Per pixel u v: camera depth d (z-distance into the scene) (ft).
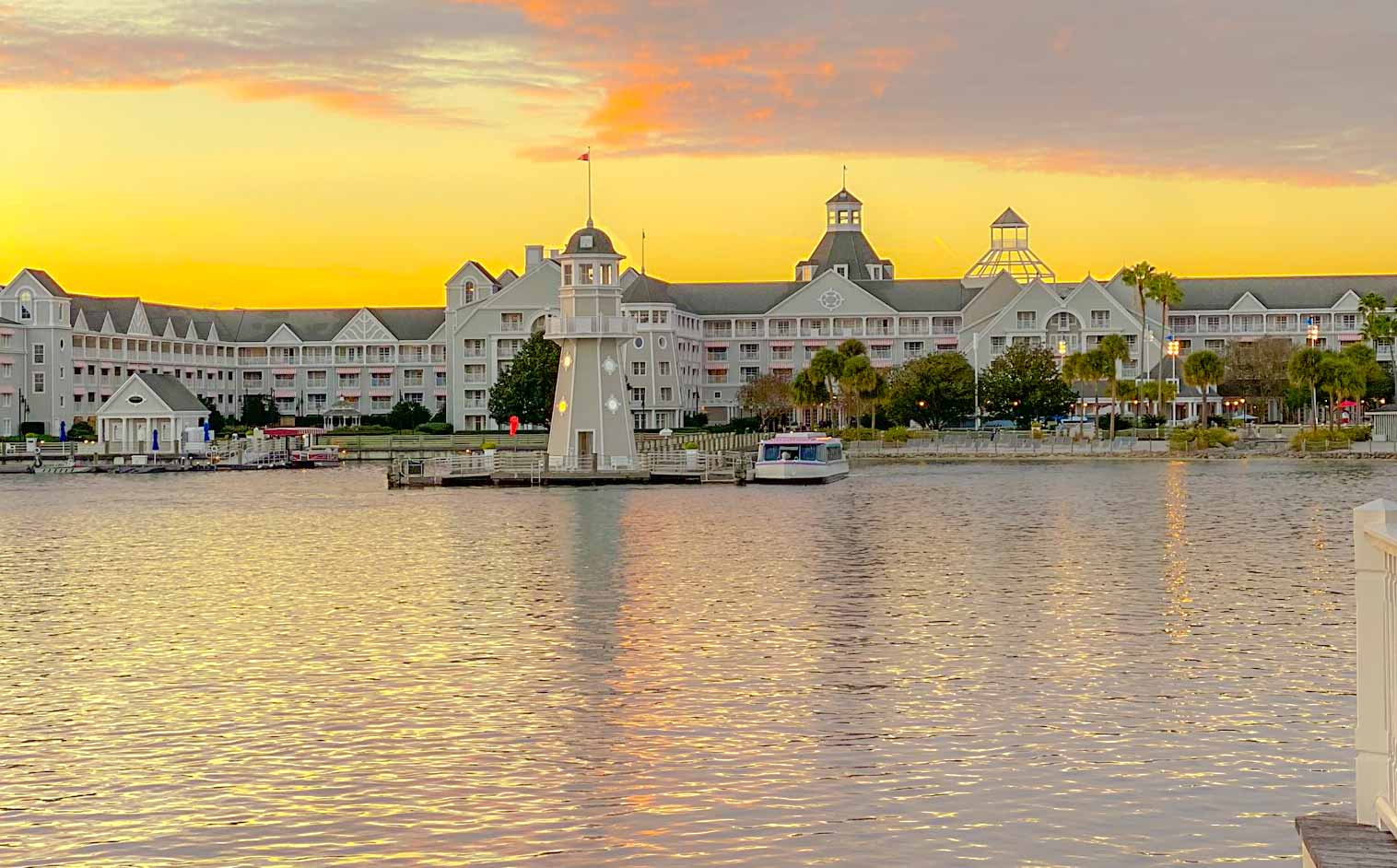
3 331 629.10
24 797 90.74
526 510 316.40
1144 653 131.03
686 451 410.11
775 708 111.65
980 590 173.99
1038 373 644.69
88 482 454.40
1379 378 640.99
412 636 144.97
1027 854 78.95
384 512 315.17
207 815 86.99
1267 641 136.15
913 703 112.68
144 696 118.21
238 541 252.01
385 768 96.37
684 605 163.32
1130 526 258.37
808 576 189.26
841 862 78.28
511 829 84.07
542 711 111.14
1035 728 104.63
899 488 374.43
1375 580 53.16
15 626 154.40
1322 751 97.71
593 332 391.45
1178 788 90.02
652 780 93.15
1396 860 49.01
